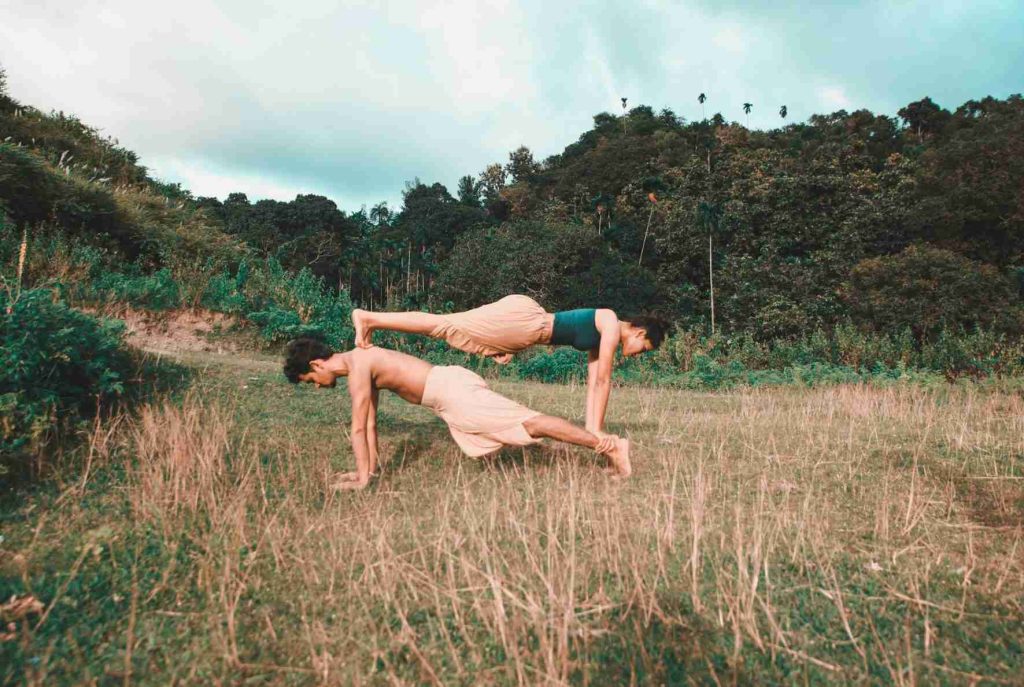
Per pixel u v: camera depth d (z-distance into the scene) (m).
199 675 2.15
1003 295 26.14
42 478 3.82
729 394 10.64
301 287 11.92
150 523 3.32
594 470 4.51
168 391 5.62
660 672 2.18
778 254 43.22
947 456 5.09
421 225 57.78
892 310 26.50
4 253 10.30
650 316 4.68
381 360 4.17
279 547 3.12
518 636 2.38
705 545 3.14
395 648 2.31
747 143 63.69
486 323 4.48
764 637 2.41
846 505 3.91
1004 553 3.17
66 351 4.69
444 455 4.83
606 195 55.47
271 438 4.97
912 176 45.62
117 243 15.13
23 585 2.64
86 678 2.09
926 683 2.12
